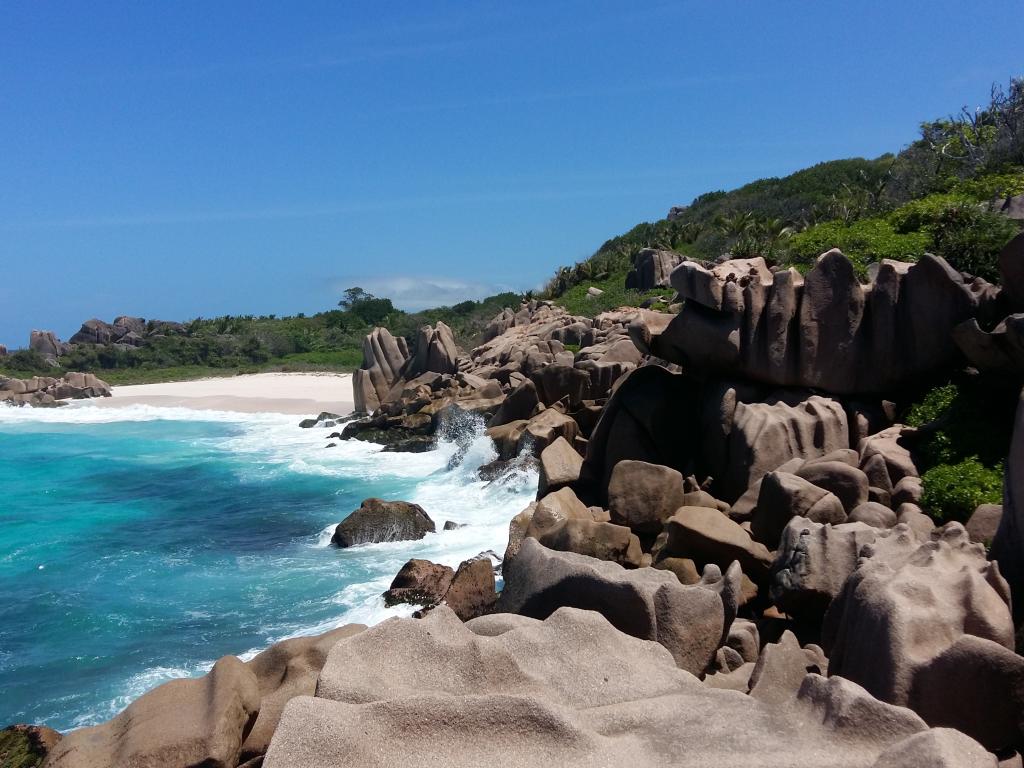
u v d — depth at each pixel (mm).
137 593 15227
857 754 4637
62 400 53844
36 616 14211
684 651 7336
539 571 8203
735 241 50062
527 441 20125
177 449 33000
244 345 79875
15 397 53281
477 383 32312
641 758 4805
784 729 4965
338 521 19875
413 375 39094
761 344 14656
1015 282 12719
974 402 12445
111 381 67312
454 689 5684
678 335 15352
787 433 13477
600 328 34094
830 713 4934
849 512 11227
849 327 14211
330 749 4766
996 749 5551
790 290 14516
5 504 23219
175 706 7594
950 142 36406
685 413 15820
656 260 50125
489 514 18828
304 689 8062
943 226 22406
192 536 19094
